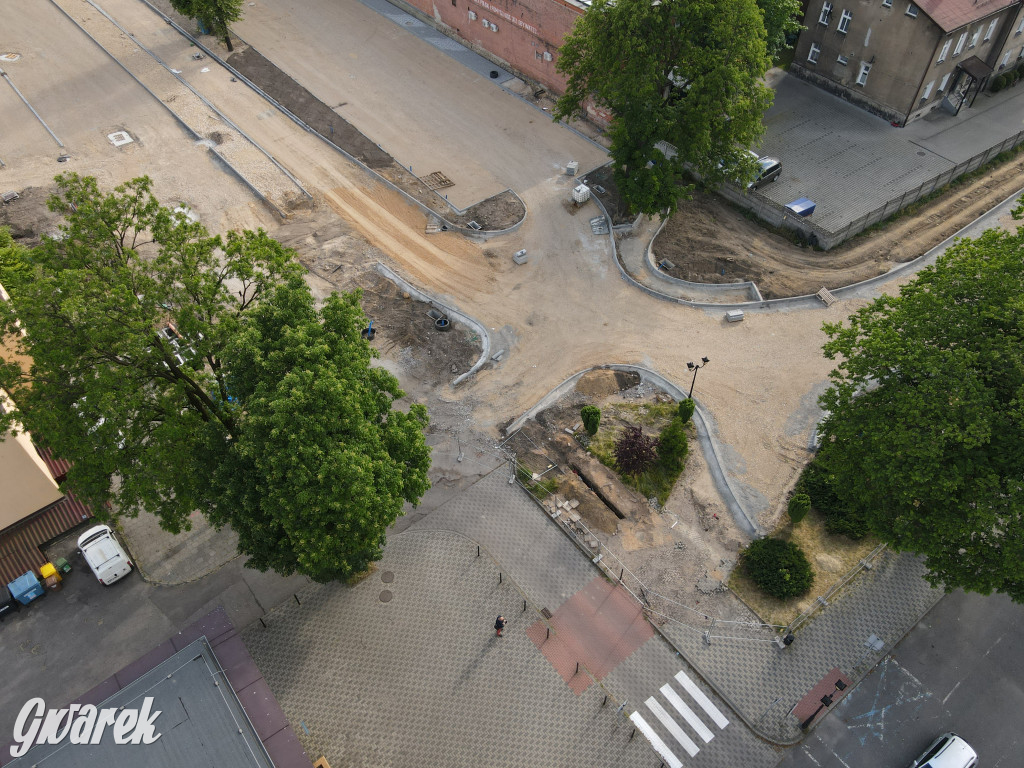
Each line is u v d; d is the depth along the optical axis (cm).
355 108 6781
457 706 3219
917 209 5606
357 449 2948
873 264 5216
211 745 2480
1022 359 2897
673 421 4122
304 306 3058
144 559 3756
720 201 5775
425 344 4806
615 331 4847
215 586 3644
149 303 2948
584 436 4241
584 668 3334
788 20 5925
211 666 2645
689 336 4791
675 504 3953
